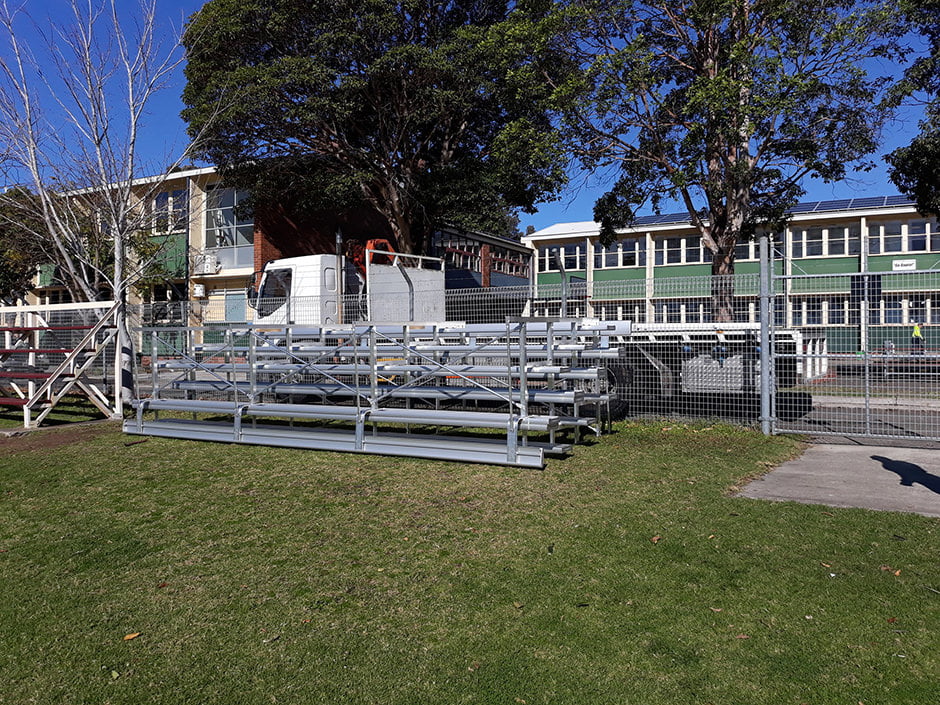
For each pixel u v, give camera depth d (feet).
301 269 46.44
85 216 52.80
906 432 30.58
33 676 10.01
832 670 9.74
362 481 21.13
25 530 17.02
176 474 22.80
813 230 87.61
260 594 12.78
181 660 10.41
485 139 70.33
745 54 43.09
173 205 72.64
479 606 12.07
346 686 9.60
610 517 16.98
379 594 12.68
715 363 34.45
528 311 37.40
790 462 24.00
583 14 48.01
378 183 67.05
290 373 29.19
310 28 59.21
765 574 13.17
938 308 37.17
